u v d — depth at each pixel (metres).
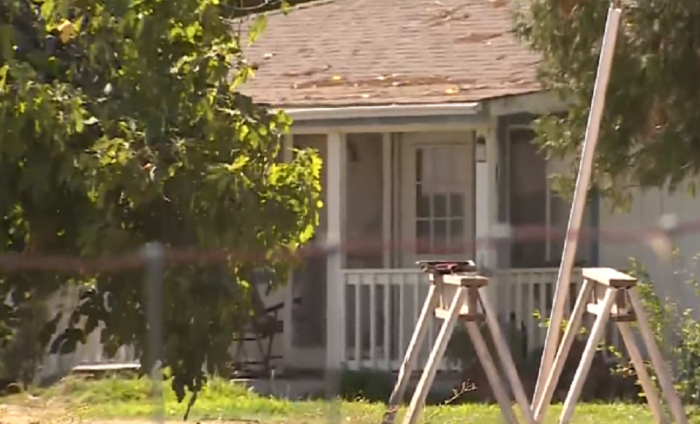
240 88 53.28
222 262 26.23
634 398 42.56
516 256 52.84
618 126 40.78
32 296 26.77
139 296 26.52
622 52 40.38
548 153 45.75
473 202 55.53
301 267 30.50
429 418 35.97
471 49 56.09
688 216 50.31
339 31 59.88
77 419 29.88
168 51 26.58
